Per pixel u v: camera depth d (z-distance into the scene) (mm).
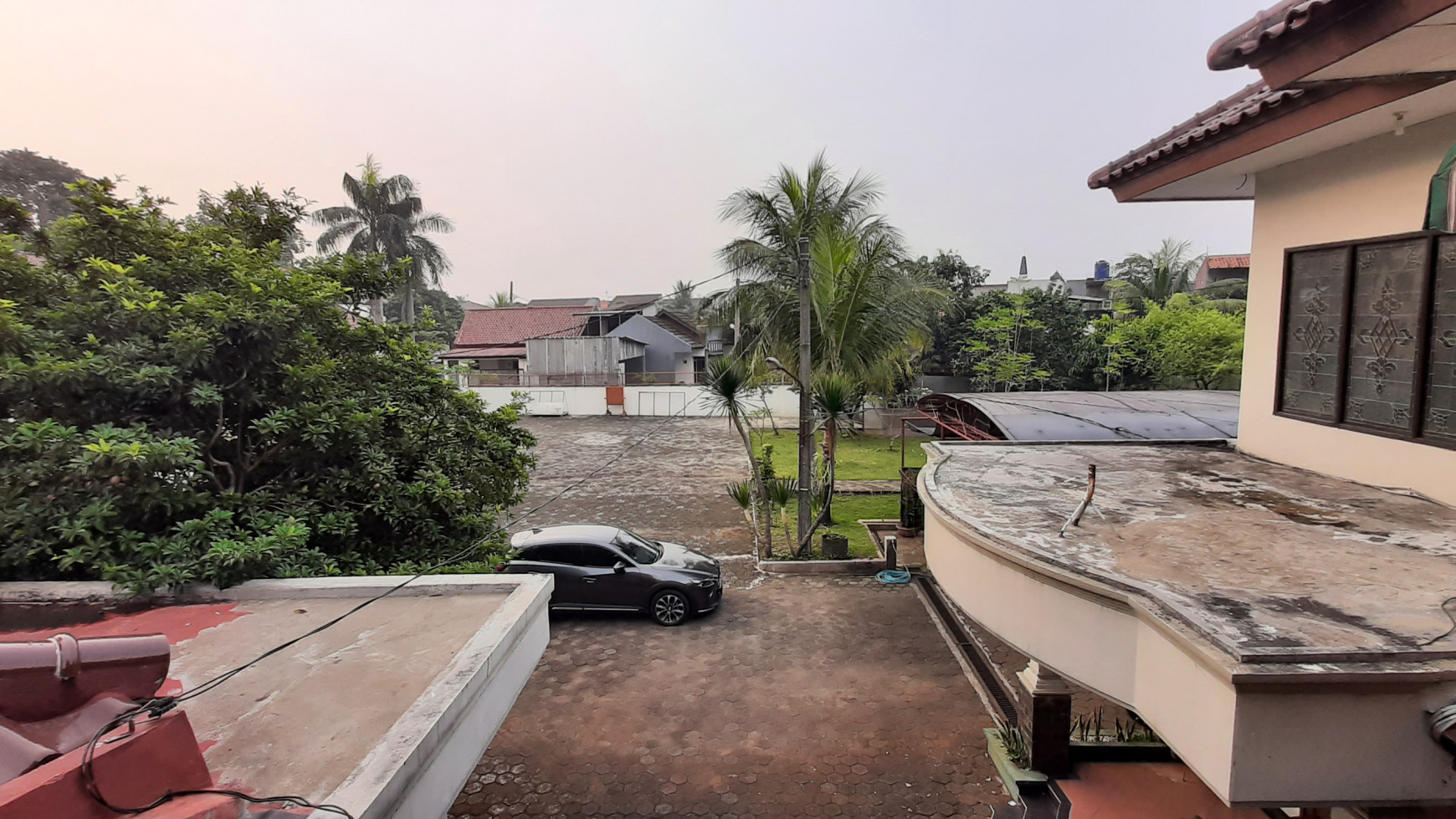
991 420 10859
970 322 31000
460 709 3131
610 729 7516
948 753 7059
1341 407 5176
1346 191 5008
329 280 6863
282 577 4676
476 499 7855
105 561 4555
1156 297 32625
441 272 36375
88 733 2020
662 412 34219
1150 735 6879
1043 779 6371
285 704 3199
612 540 10547
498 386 35656
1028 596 3840
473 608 4238
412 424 7461
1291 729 2574
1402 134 4500
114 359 5102
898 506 16750
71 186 6047
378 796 2400
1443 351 4324
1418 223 4430
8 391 4867
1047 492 5152
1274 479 5297
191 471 5223
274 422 5617
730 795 6457
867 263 13508
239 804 2146
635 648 9414
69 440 4582
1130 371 26312
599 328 39219
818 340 14180
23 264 5543
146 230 6141
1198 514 4434
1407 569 3430
